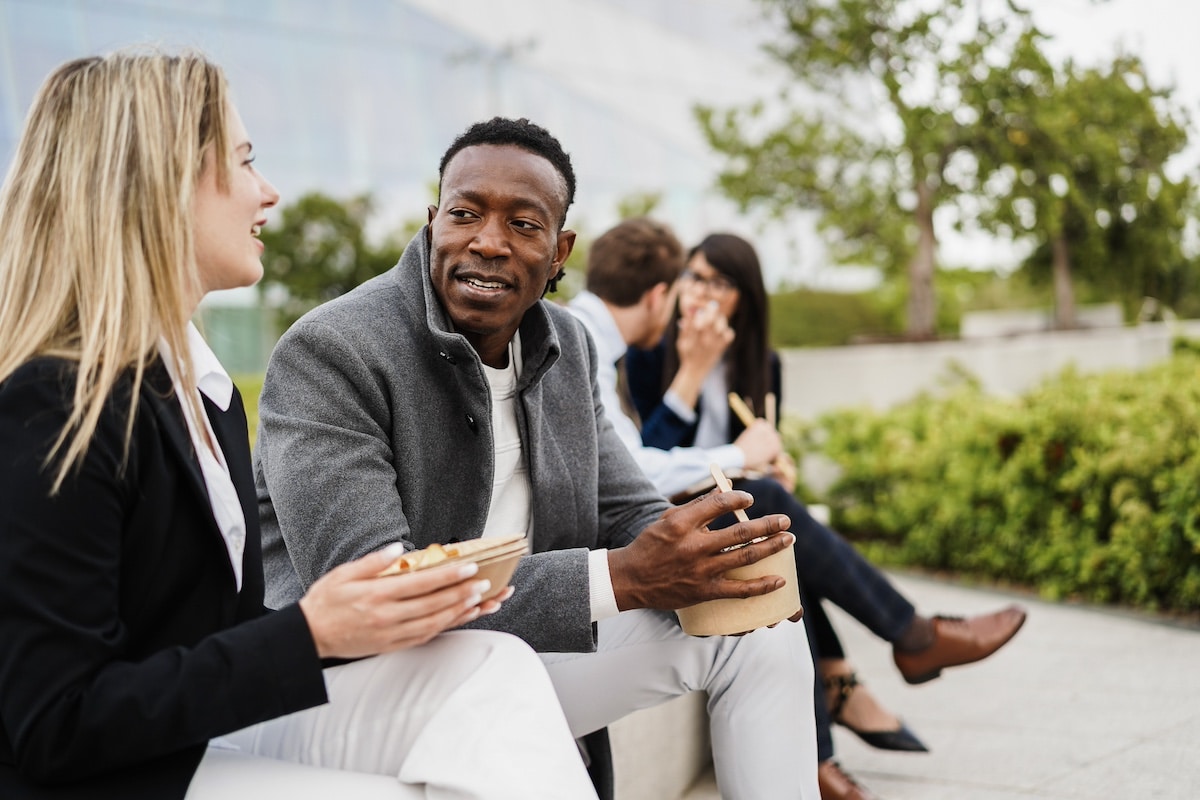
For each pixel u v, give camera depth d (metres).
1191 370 5.29
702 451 2.62
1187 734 2.67
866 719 2.62
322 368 1.66
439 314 1.74
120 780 1.15
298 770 1.25
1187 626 3.78
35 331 1.18
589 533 1.97
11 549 1.09
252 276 1.40
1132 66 8.72
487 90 17.66
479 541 1.28
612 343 2.92
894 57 8.49
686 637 1.83
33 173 1.25
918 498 5.25
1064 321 11.77
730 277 2.94
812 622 2.53
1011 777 2.50
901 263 10.41
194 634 1.25
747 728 1.83
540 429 1.88
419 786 1.26
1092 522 4.32
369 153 16.52
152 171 1.24
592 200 18.36
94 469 1.14
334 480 1.58
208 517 1.24
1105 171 9.30
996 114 8.58
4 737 1.13
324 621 1.17
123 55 1.30
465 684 1.29
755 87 20.25
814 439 6.28
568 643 1.62
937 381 8.30
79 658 1.10
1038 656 3.54
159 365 1.25
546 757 1.24
